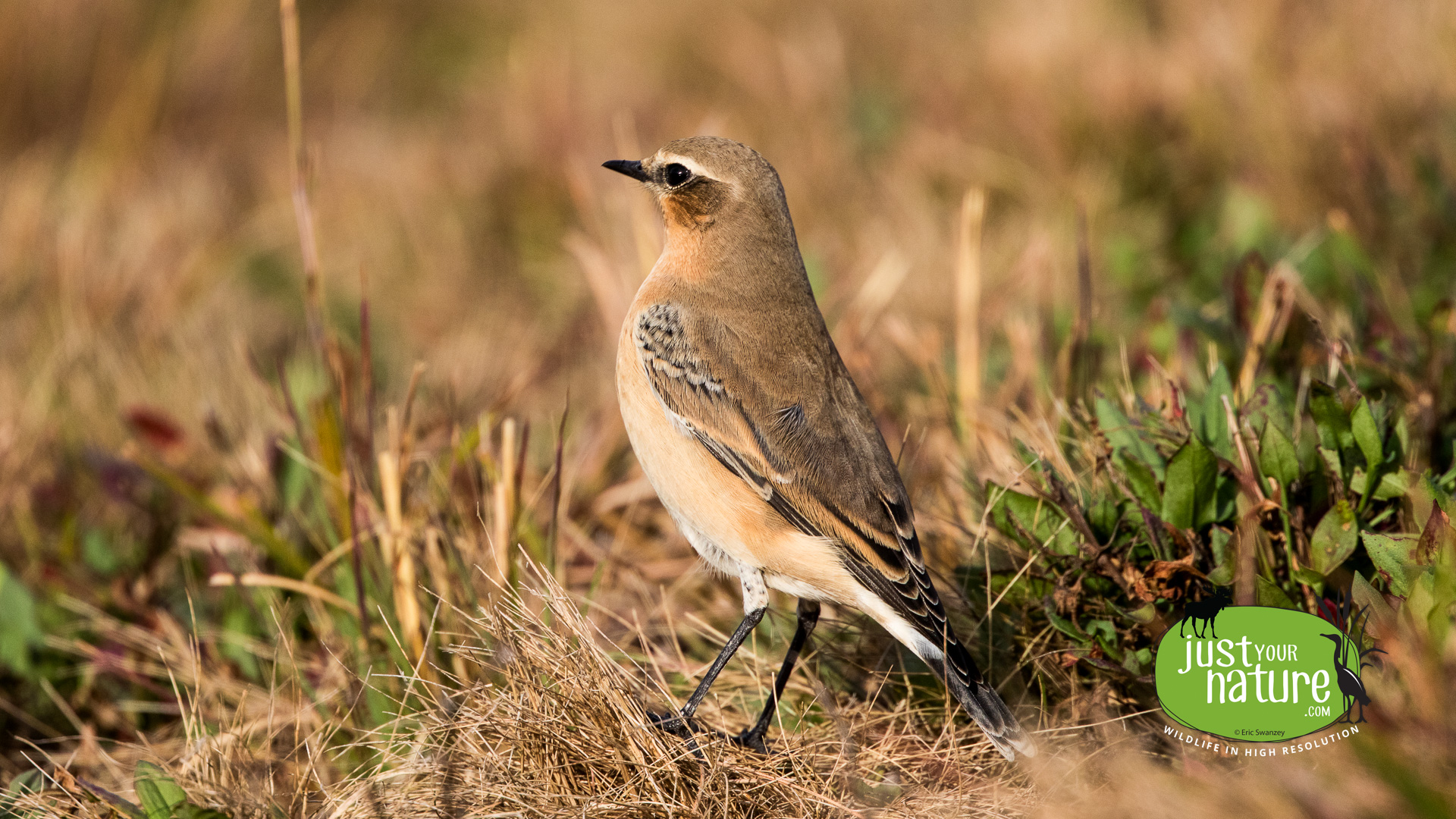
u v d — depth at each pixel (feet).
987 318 40.98
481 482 32.60
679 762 24.00
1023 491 28.22
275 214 57.36
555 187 54.80
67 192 59.16
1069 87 52.49
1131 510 25.85
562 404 41.32
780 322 28.09
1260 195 44.04
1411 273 38.52
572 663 24.31
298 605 31.35
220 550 31.81
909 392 38.96
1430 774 19.11
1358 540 24.21
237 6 73.46
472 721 24.13
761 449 26.63
